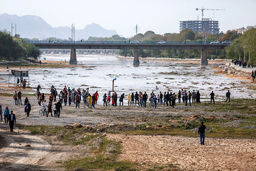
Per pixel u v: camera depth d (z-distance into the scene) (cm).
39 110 7394
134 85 13550
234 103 8581
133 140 4728
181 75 18812
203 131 4484
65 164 3678
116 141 4644
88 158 3878
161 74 19525
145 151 4144
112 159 3794
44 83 13938
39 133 5303
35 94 10175
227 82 14712
